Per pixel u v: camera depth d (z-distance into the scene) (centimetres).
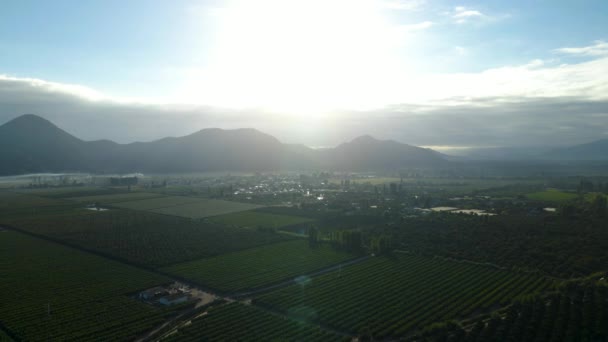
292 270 17138
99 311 12938
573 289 13288
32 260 18738
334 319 12250
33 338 11181
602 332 10350
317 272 17050
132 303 13600
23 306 13338
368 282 15412
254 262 18325
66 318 12425
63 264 18112
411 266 17325
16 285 15325
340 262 18325
